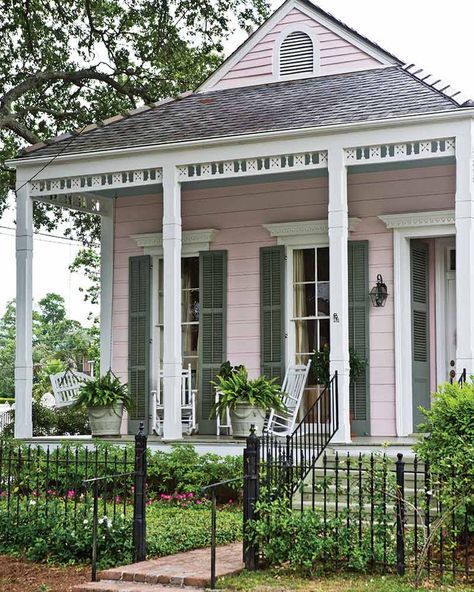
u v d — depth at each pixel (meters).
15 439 14.52
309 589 8.11
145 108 17.55
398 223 14.84
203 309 16.33
